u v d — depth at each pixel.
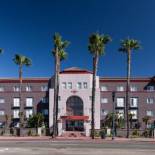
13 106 94.25
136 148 35.06
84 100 87.88
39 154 28.62
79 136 69.44
